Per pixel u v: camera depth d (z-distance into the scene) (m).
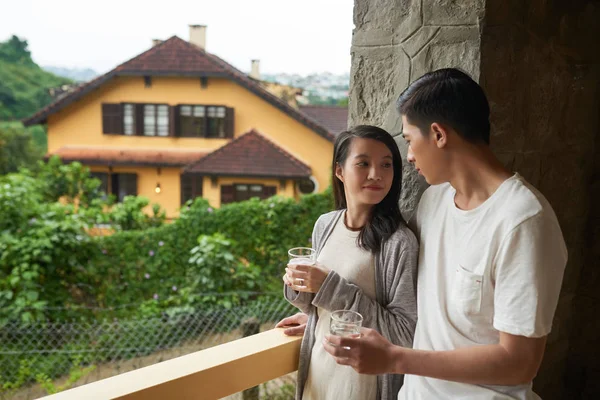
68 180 11.73
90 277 6.42
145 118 15.40
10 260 5.99
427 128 1.20
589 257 2.16
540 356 1.06
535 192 1.10
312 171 15.12
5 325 5.64
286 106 14.80
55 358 5.50
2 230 6.09
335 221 1.61
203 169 14.18
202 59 14.97
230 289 6.77
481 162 1.18
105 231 7.43
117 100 15.29
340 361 1.18
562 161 2.01
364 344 1.16
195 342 6.12
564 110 1.97
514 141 1.77
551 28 1.85
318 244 1.63
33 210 6.39
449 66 1.65
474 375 1.08
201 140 15.38
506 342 1.07
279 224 7.79
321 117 17.64
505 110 1.71
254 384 1.53
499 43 1.64
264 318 6.43
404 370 1.15
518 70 1.73
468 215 1.19
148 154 15.24
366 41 1.85
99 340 5.75
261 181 14.44
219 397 1.44
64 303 6.14
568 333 2.19
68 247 6.27
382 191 1.45
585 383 2.18
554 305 1.06
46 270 6.08
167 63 14.92
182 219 7.24
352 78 1.90
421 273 1.36
